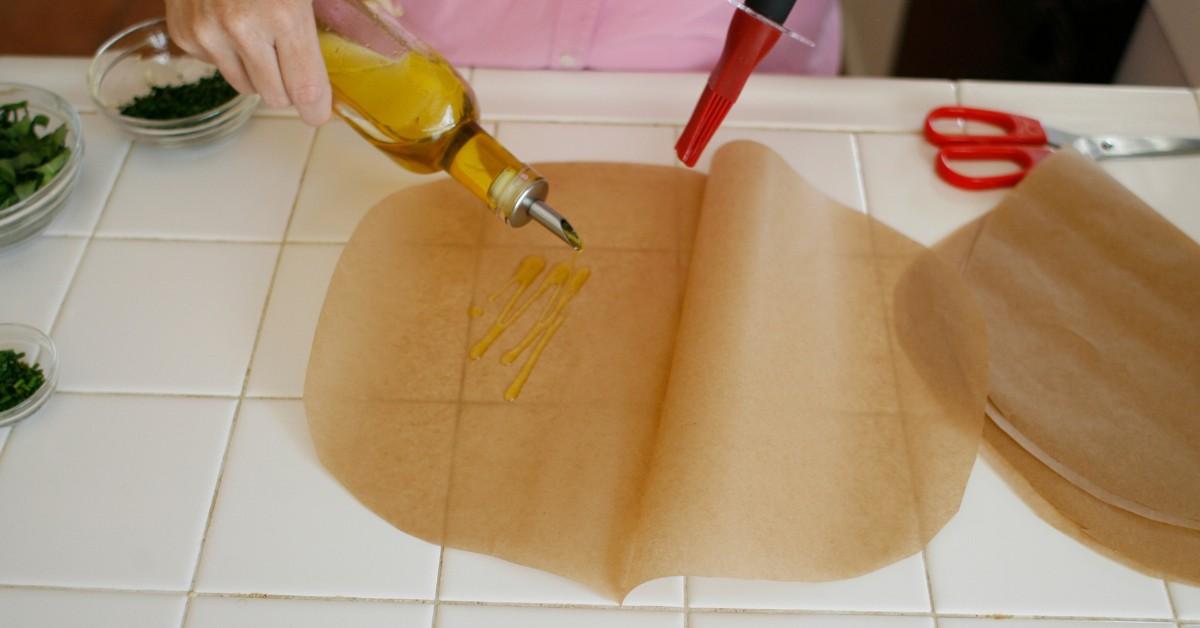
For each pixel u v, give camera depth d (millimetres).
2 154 741
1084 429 658
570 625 594
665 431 636
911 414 665
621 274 732
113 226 758
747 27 560
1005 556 619
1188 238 727
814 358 683
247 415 667
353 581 606
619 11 886
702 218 741
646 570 590
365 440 651
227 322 709
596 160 802
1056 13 1152
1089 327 700
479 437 653
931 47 1370
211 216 763
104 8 1545
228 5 592
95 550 615
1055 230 747
